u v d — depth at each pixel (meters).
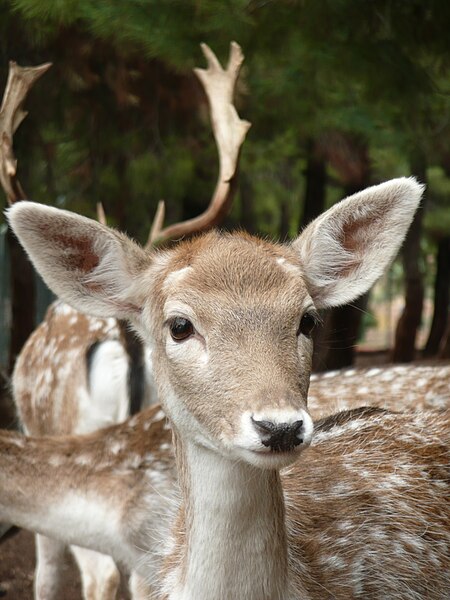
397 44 10.27
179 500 6.53
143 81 13.07
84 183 14.27
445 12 9.84
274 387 4.29
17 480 6.68
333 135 16.36
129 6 9.52
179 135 13.83
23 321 15.14
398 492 5.77
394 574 5.48
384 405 7.57
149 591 6.86
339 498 5.65
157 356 5.04
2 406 10.41
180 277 4.84
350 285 5.26
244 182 19.58
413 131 12.18
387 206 5.12
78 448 6.84
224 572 4.85
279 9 9.88
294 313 4.61
